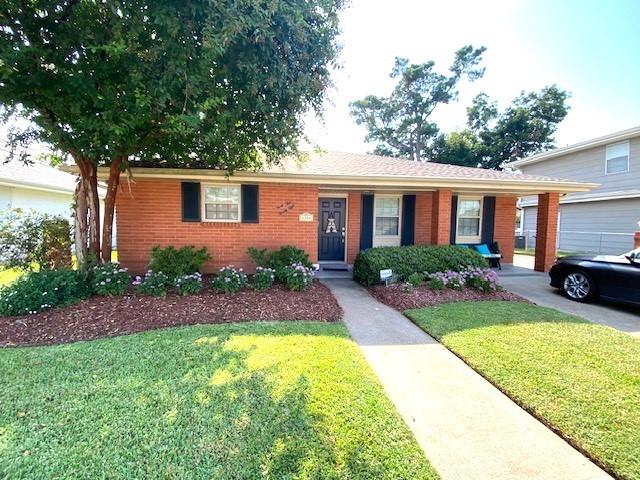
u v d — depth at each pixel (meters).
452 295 6.30
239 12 3.66
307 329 4.33
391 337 4.32
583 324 4.66
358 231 10.37
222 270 6.14
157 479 1.79
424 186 8.43
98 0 3.71
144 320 4.52
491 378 3.11
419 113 28.41
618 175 13.10
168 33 3.77
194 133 4.93
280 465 1.91
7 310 4.46
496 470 2.01
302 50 4.47
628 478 1.93
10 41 3.80
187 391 2.68
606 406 2.62
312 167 8.12
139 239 7.29
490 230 11.00
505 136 25.11
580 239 14.48
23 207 11.29
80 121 4.25
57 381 2.84
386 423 2.36
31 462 1.89
